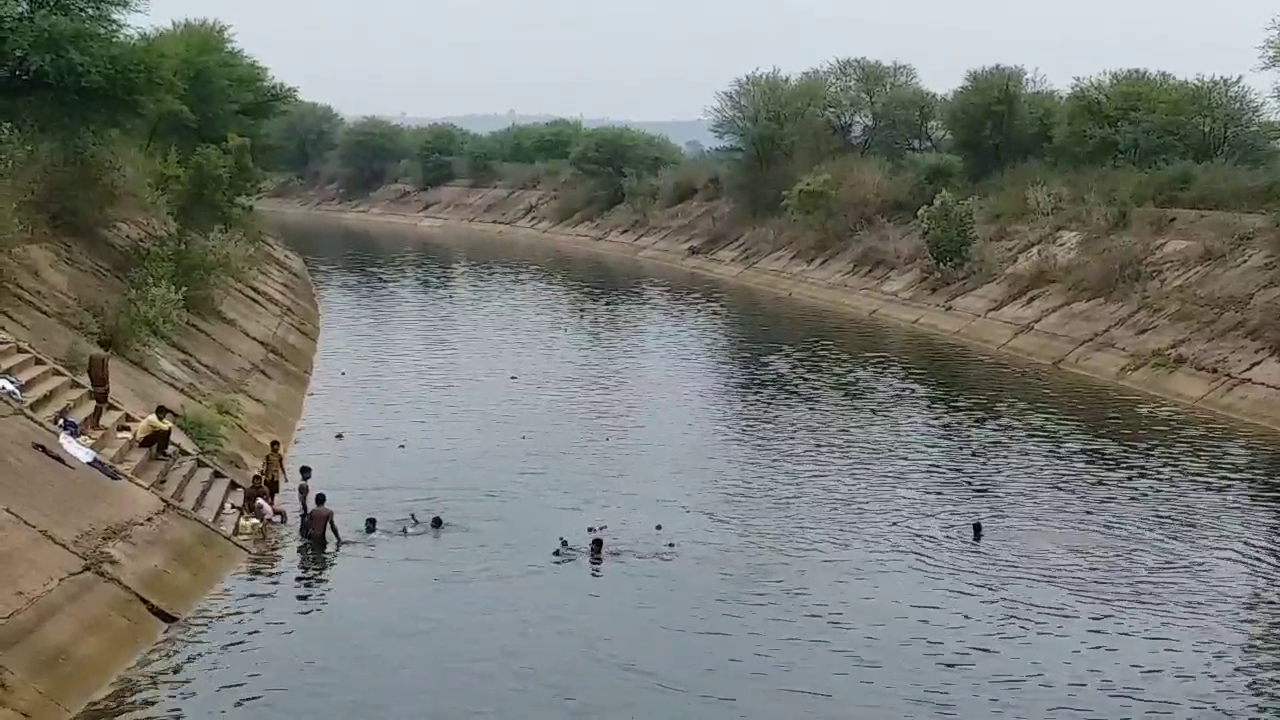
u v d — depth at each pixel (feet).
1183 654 77.92
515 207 455.22
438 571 88.43
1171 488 113.70
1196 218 198.70
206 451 104.58
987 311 208.03
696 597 85.25
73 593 71.67
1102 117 267.18
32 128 148.77
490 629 78.59
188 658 72.02
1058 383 164.35
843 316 230.48
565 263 320.70
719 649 76.95
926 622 82.12
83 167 151.43
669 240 351.87
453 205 483.92
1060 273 202.80
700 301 247.50
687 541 96.89
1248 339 155.94
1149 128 256.11
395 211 496.64
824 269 270.05
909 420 139.85
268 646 74.38
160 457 96.48
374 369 163.12
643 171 410.52
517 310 223.30
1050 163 276.82
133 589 76.07
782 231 304.71
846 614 83.15
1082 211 222.69
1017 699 71.26
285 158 554.87
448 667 72.90
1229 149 256.93
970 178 294.05
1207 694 72.28
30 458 82.33
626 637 78.23
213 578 84.07
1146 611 84.69
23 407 88.43
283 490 106.73
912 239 256.73
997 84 292.40
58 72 142.31
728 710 69.00
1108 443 130.41
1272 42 185.16
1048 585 89.25
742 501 107.76
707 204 363.56
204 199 189.88
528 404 143.74
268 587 83.87
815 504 107.34
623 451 123.44
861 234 272.72
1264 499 110.32
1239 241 181.06
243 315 164.66
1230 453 126.62
